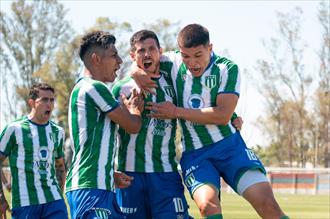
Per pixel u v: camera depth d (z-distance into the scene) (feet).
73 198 30.99
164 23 222.48
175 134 35.47
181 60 34.19
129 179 33.30
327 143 276.00
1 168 43.09
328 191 214.48
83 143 31.14
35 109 43.47
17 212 42.68
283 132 278.67
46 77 225.56
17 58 244.42
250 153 33.58
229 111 32.65
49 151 43.47
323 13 262.26
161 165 35.01
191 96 33.58
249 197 32.32
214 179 32.68
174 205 35.09
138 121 32.04
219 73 33.14
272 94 267.80
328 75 267.59
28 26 244.63
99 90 31.22
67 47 227.81
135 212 35.35
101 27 215.31
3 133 42.91
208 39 32.55
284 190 220.23
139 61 33.68
